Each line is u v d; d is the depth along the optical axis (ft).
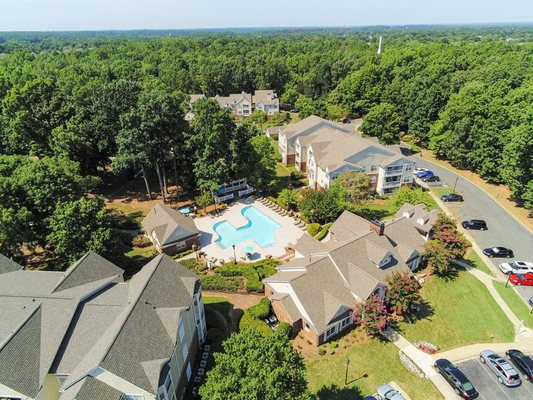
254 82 493.77
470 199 216.54
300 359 88.12
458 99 255.70
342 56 553.23
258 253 168.14
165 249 164.55
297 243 156.56
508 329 122.62
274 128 345.31
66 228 138.72
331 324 115.55
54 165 160.04
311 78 463.83
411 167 223.10
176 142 207.31
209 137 195.31
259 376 75.82
